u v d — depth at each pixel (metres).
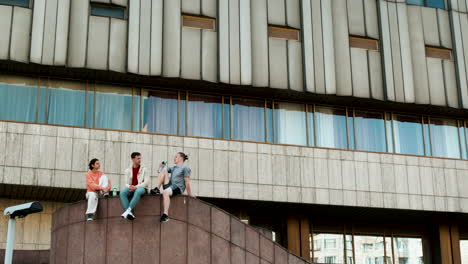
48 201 24.88
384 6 28.75
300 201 26.47
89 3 24.83
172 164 25.17
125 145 24.73
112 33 24.81
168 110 26.05
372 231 30.09
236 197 25.66
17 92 24.28
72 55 24.12
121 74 24.72
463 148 29.98
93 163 15.93
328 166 27.30
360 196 27.33
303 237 27.95
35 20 23.95
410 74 28.30
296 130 27.67
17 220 24.17
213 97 26.86
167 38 25.42
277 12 27.27
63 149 23.91
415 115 29.67
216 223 16.06
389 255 30.00
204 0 26.34
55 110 24.55
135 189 15.31
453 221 30.47
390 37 28.44
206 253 15.73
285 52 26.98
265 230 21.33
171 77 25.09
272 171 26.45
